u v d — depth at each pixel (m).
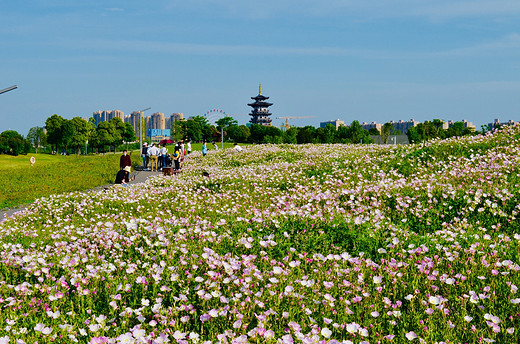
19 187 25.91
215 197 16.06
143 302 5.45
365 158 20.97
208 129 160.38
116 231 10.51
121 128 176.12
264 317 4.72
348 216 10.23
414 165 18.88
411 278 6.56
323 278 6.52
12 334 4.77
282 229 8.66
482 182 13.08
